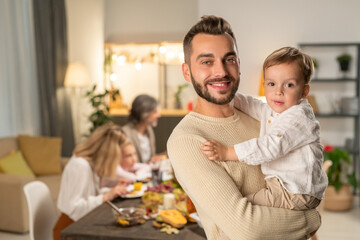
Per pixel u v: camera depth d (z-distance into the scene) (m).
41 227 2.48
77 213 2.60
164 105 7.23
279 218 1.25
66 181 2.69
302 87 1.43
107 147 2.79
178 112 6.81
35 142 4.96
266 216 1.23
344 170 5.57
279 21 5.59
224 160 1.31
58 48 5.88
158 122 6.60
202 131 1.37
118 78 7.33
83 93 6.60
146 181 3.17
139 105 4.11
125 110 6.97
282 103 1.41
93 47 6.95
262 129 1.46
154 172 3.13
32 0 5.60
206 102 1.41
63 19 5.98
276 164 1.36
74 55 6.37
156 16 7.17
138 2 7.21
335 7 5.55
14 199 4.02
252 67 5.63
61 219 2.65
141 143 4.18
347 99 5.50
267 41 5.60
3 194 4.05
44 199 2.55
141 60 7.23
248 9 5.60
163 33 7.16
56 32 5.84
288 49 1.44
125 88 7.32
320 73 5.70
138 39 7.24
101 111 6.07
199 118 1.41
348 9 5.54
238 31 5.63
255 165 1.38
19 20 5.41
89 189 2.71
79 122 6.53
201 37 1.32
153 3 7.17
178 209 2.27
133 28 7.25
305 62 1.41
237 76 1.35
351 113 5.47
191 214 2.13
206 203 1.27
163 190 2.64
